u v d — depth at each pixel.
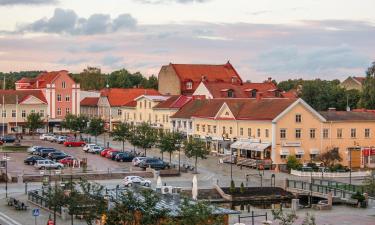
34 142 145.50
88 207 58.53
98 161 115.12
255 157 112.81
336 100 165.38
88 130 145.25
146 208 48.12
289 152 109.94
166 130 132.50
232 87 154.12
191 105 139.00
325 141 112.56
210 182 93.81
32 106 168.00
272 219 70.44
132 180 87.62
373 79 151.88
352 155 113.94
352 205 80.00
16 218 68.75
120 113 174.88
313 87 167.88
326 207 77.69
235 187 87.94
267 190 86.88
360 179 98.81
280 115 109.19
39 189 83.31
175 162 114.69
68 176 94.50
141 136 118.19
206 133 128.75
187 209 46.09
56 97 172.62
